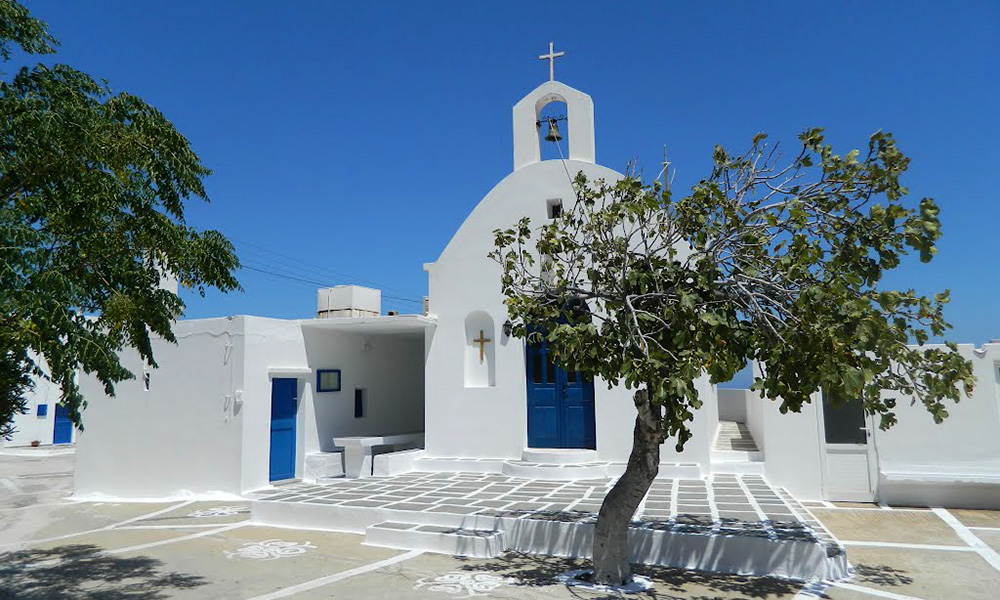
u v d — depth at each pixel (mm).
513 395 13875
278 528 10594
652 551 8133
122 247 6902
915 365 6980
